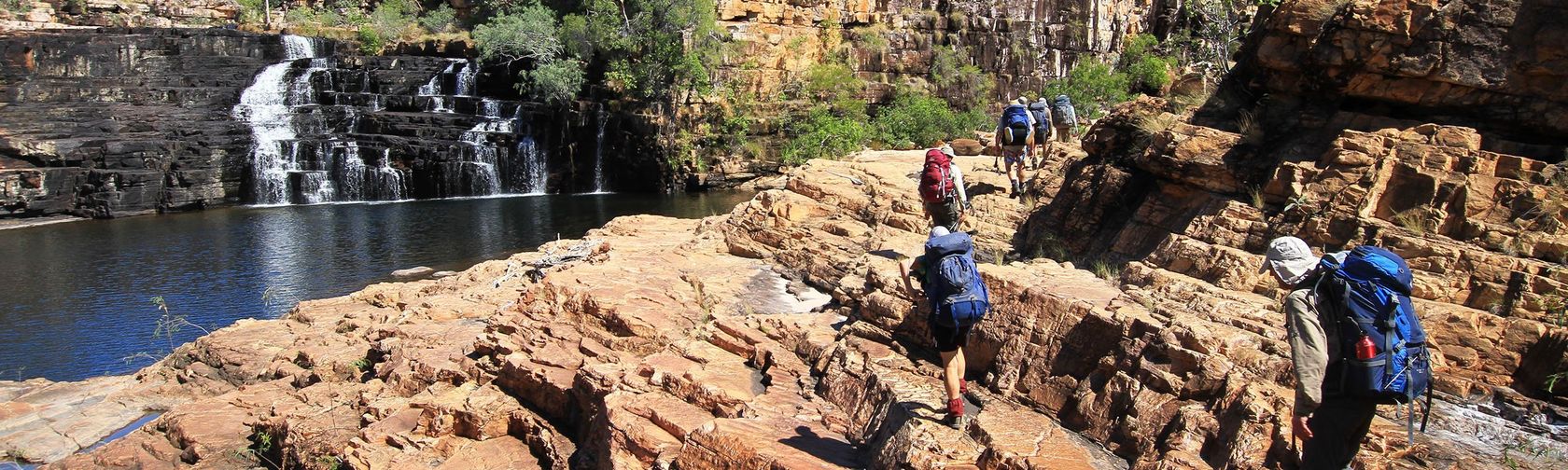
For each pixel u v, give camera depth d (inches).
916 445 269.6
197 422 433.1
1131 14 2126.0
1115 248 420.2
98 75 1560.0
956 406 278.2
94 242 1076.5
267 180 1392.7
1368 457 229.9
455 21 1939.0
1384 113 371.2
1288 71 394.3
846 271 466.3
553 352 397.1
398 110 1587.1
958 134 1572.3
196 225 1197.1
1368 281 198.5
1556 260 291.3
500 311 486.3
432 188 1456.7
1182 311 295.7
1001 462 258.5
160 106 1504.7
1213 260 343.9
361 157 1443.2
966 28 1873.8
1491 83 336.8
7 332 709.9
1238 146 393.1
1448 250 303.3
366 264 948.6
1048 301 314.7
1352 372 195.8
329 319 571.8
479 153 1473.9
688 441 301.1
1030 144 581.0
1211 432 251.8
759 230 564.7
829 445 296.2
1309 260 211.8
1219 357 266.4
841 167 646.5
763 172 1593.3
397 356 443.5
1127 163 451.5
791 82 1659.7
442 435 375.9
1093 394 284.8
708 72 1555.1
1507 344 274.5
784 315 398.0
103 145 1323.8
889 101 1776.6
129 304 791.1
